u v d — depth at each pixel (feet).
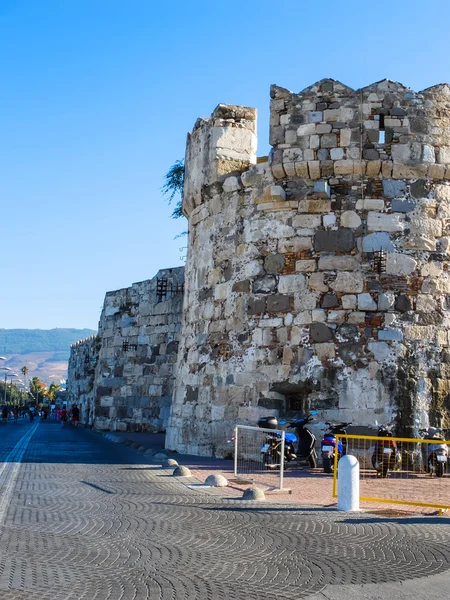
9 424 218.79
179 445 75.15
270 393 67.36
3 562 26.17
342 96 69.41
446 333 66.39
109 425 127.34
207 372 72.90
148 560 27.17
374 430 63.87
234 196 73.41
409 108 68.95
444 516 37.81
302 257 68.13
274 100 71.05
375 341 65.62
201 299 76.07
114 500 41.27
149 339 123.95
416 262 67.10
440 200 68.39
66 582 23.89
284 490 46.83
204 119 78.48
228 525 34.47
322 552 28.99
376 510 39.58
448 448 58.13
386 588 24.06
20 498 41.01
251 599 22.59
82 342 192.95
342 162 67.97
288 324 67.67
